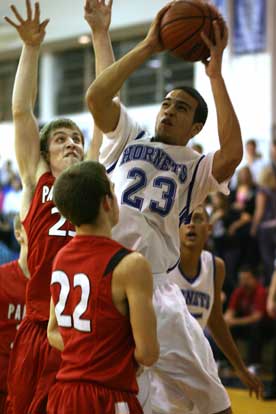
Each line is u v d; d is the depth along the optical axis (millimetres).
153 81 21250
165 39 4637
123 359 3844
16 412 4879
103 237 3941
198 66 19422
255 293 11898
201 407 5039
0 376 5715
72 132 5168
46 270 4832
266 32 17562
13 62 23828
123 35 21203
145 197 4723
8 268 5895
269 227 12484
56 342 4109
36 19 5223
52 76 22984
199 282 6082
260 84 17734
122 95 21766
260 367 11672
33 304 4883
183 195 4863
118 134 4852
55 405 3893
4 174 18391
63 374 3902
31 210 4953
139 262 3777
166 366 4914
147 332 3703
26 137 5121
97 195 3898
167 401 5070
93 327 3822
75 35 21938
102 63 5125
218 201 13227
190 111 4898
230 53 18031
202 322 6129
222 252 12945
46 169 5074
